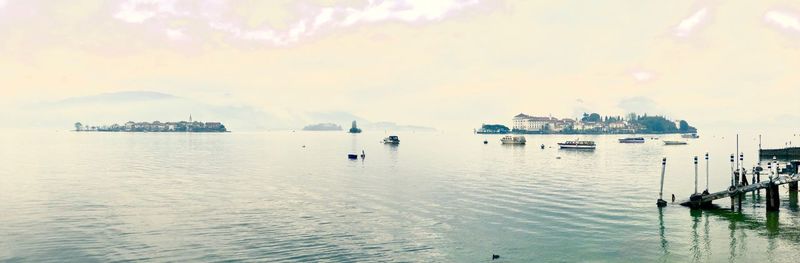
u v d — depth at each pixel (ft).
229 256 123.65
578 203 189.37
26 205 187.01
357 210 177.68
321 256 124.16
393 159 455.63
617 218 162.40
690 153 577.02
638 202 190.80
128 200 198.39
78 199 200.75
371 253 126.72
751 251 128.16
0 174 301.63
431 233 145.18
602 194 212.02
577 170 333.42
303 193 218.18
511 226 153.17
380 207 183.21
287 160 437.99
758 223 154.81
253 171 325.42
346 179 274.57
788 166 241.96
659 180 268.41
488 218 163.94
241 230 147.64
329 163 401.29
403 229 149.59
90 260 120.78
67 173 308.60
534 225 154.10
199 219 162.20
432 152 597.11
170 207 182.91
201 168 348.79
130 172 316.81
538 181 262.67
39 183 253.85
